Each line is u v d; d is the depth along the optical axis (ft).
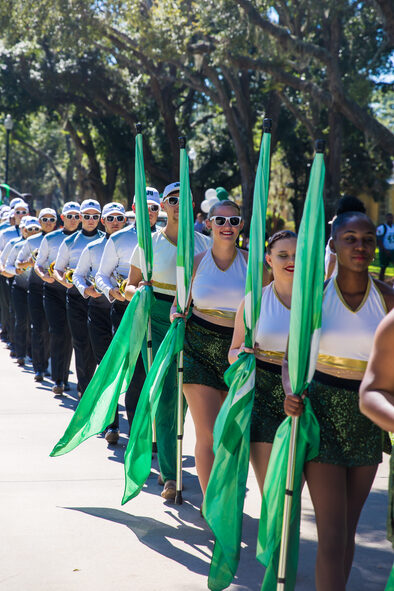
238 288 16.81
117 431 23.45
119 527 16.38
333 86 76.79
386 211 162.20
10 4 84.33
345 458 11.63
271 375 14.10
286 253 14.06
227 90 109.70
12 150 211.20
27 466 20.77
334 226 11.94
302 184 134.62
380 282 12.01
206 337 16.90
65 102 117.60
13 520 16.62
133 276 21.38
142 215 19.81
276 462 12.12
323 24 86.99
